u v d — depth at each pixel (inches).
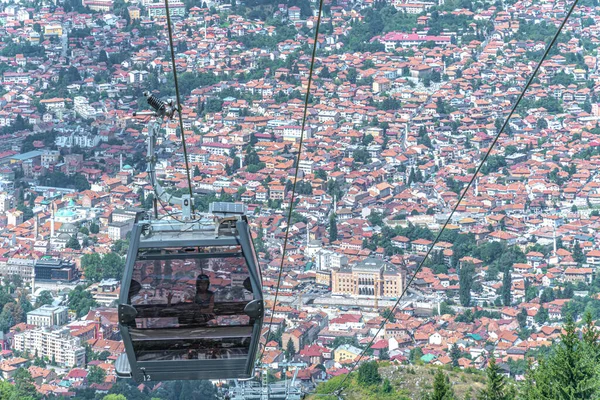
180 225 850.8
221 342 852.0
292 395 1883.6
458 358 5871.1
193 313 834.8
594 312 6963.6
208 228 849.5
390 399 3774.6
